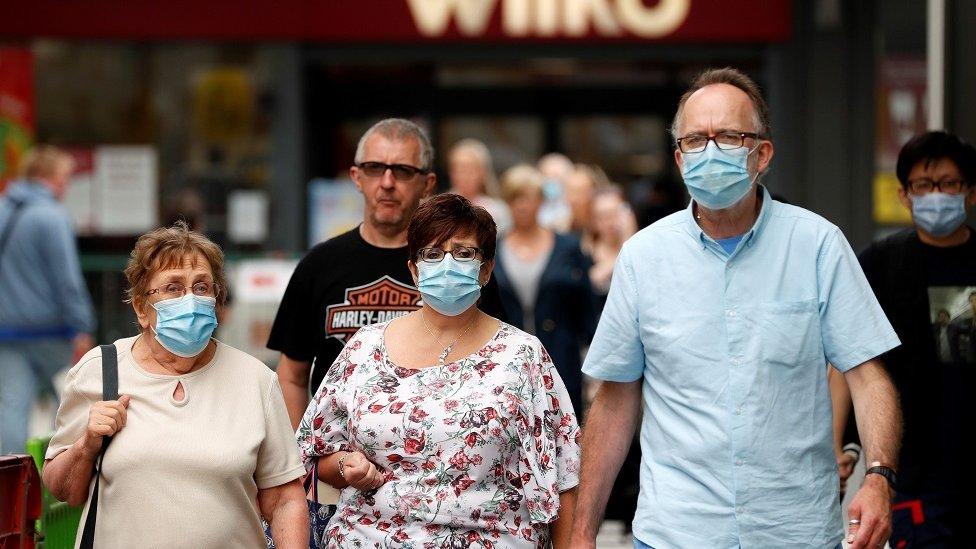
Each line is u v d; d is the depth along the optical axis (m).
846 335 8.93
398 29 25.92
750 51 25.97
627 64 27.22
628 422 9.76
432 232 9.38
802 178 25.83
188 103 26.14
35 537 10.08
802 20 25.72
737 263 9.05
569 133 28.72
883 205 25.73
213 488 9.02
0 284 20.09
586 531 9.52
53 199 20.42
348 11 25.84
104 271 25.11
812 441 8.89
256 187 26.17
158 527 8.88
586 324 17.97
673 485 9.05
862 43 25.62
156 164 26.22
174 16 25.84
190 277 9.12
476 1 25.86
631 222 23.62
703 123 9.03
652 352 9.26
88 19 25.84
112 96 26.17
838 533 8.95
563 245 17.89
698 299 9.08
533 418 9.38
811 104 25.70
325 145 27.66
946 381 11.44
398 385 9.38
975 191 11.68
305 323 11.58
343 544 9.34
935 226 11.38
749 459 8.84
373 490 9.27
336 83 27.75
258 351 21.02
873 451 8.80
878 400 8.91
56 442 9.23
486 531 9.18
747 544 8.81
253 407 9.34
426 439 9.15
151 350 9.37
